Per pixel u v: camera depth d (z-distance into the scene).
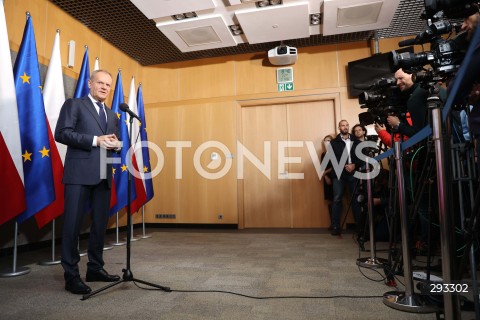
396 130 2.18
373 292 1.88
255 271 2.41
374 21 3.98
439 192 1.20
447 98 1.07
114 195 3.65
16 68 2.74
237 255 3.01
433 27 1.35
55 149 3.05
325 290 1.93
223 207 5.07
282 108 5.13
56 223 3.61
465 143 1.52
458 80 0.95
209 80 5.35
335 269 2.42
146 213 5.33
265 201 5.04
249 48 5.05
